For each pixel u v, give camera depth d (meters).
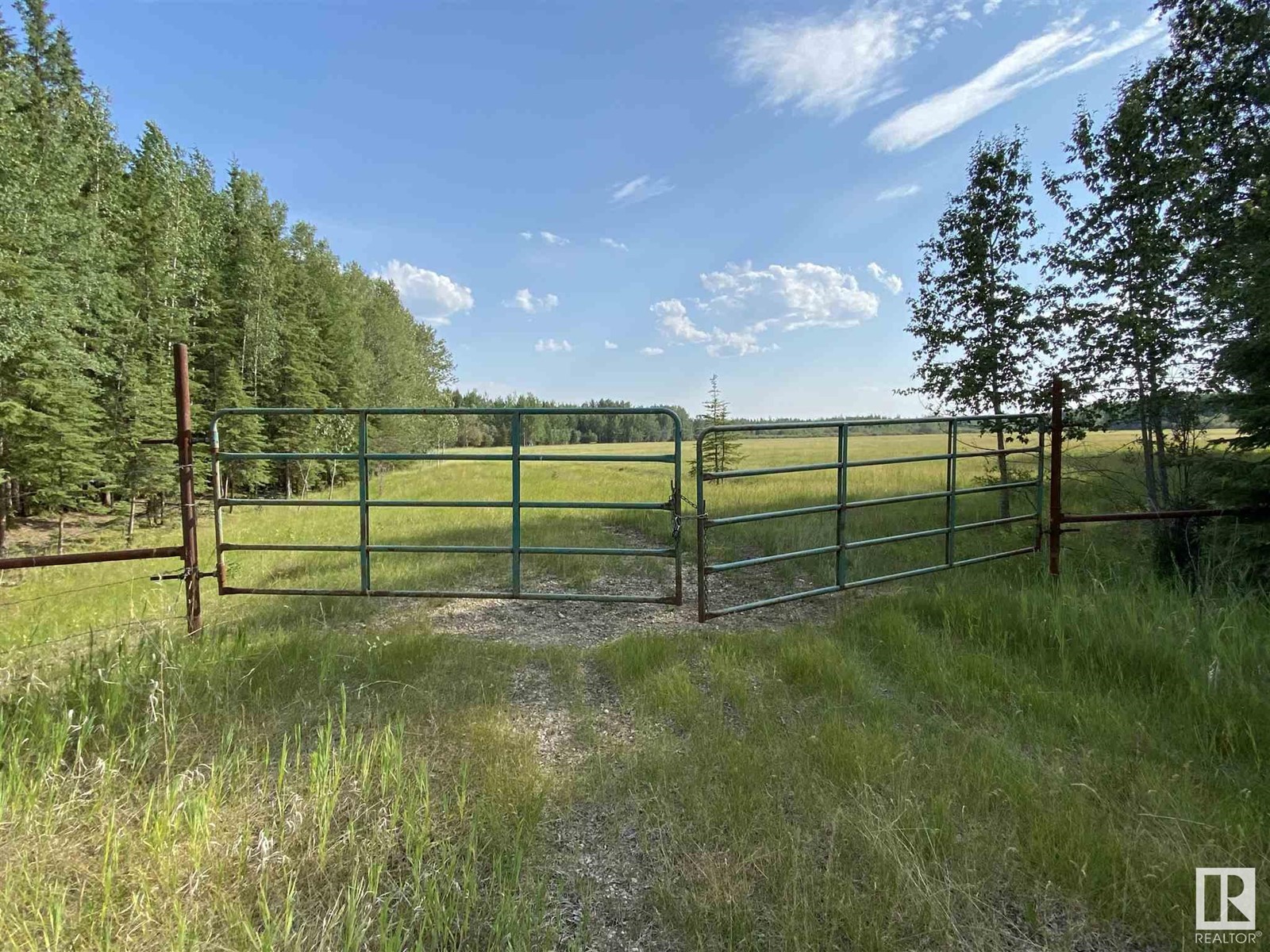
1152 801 2.27
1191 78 6.14
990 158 7.60
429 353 53.06
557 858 2.09
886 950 1.67
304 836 2.13
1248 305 4.55
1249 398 4.73
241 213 26.80
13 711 2.93
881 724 2.84
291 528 10.91
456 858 2.00
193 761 2.61
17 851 2.01
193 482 4.31
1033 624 3.97
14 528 17.80
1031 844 2.04
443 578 6.07
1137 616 3.99
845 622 4.37
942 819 2.16
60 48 20.09
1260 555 4.57
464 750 2.72
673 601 4.42
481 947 1.72
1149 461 6.65
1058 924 1.79
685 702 3.15
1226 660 3.29
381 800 2.30
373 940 1.72
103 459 14.81
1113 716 2.91
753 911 1.82
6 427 12.66
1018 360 7.62
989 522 5.61
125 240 17.77
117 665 3.32
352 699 3.23
